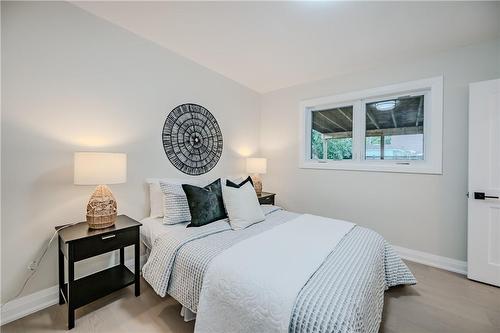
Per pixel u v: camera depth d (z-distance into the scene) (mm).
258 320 1011
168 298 1796
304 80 3279
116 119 2090
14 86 1547
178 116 2602
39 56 1646
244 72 3037
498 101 2002
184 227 1919
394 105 2754
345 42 2248
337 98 3062
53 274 1730
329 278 1125
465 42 2193
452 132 2309
